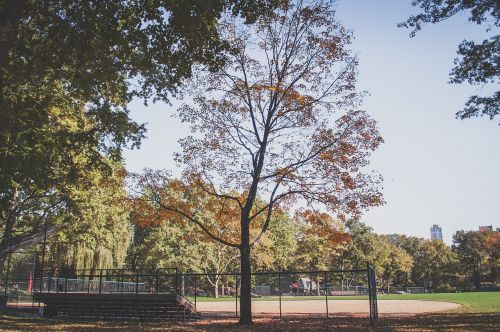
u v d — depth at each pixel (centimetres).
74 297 2202
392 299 4169
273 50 2222
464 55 1941
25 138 1483
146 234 6184
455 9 1781
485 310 2238
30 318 2067
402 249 9381
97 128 2056
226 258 6119
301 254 6669
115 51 1764
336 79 2203
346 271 1781
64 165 1983
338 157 2070
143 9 1529
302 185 2152
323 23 2178
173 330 1611
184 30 1488
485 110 2038
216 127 2245
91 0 1528
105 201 3462
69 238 3622
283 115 2181
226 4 1509
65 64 1800
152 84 2095
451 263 8938
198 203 2353
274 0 1542
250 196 2125
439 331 1409
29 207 3064
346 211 2112
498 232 9631
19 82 1661
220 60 1612
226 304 3641
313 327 1647
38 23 1650
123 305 2145
